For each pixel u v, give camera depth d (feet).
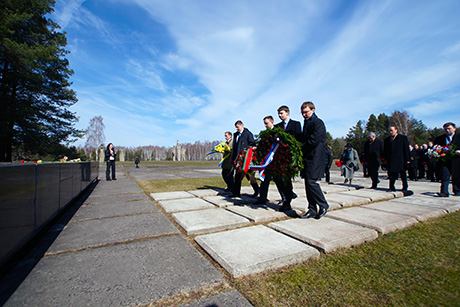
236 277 7.03
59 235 10.92
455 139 19.53
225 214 14.14
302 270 7.58
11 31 43.11
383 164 24.32
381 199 19.13
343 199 18.03
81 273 7.33
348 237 9.69
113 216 14.48
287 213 13.97
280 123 15.97
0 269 7.56
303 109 13.32
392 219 12.41
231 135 22.33
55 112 58.08
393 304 5.82
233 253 8.29
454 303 5.81
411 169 36.58
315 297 6.11
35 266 7.82
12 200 7.43
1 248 6.63
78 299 5.96
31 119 51.49
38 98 55.67
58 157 62.54
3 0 45.21
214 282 6.81
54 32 56.18
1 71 47.80
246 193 22.57
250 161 15.16
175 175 50.52
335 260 8.27
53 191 12.15
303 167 13.01
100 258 8.43
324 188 25.13
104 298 6.00
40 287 6.53
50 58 48.73
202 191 24.14
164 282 6.78
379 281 6.89
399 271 7.46
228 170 21.88
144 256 8.58
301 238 9.91
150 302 5.85
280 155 13.83
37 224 9.70
